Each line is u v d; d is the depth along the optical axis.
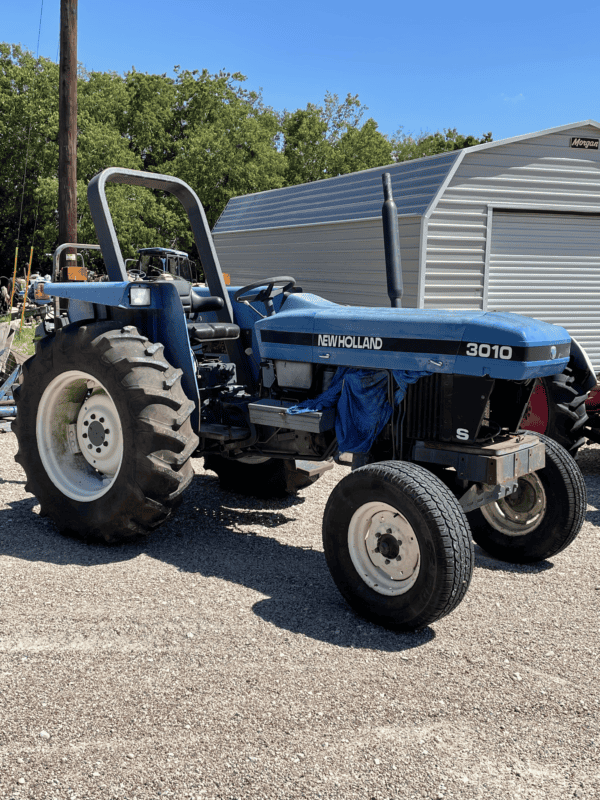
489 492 3.49
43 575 3.57
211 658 2.82
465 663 2.86
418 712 2.50
